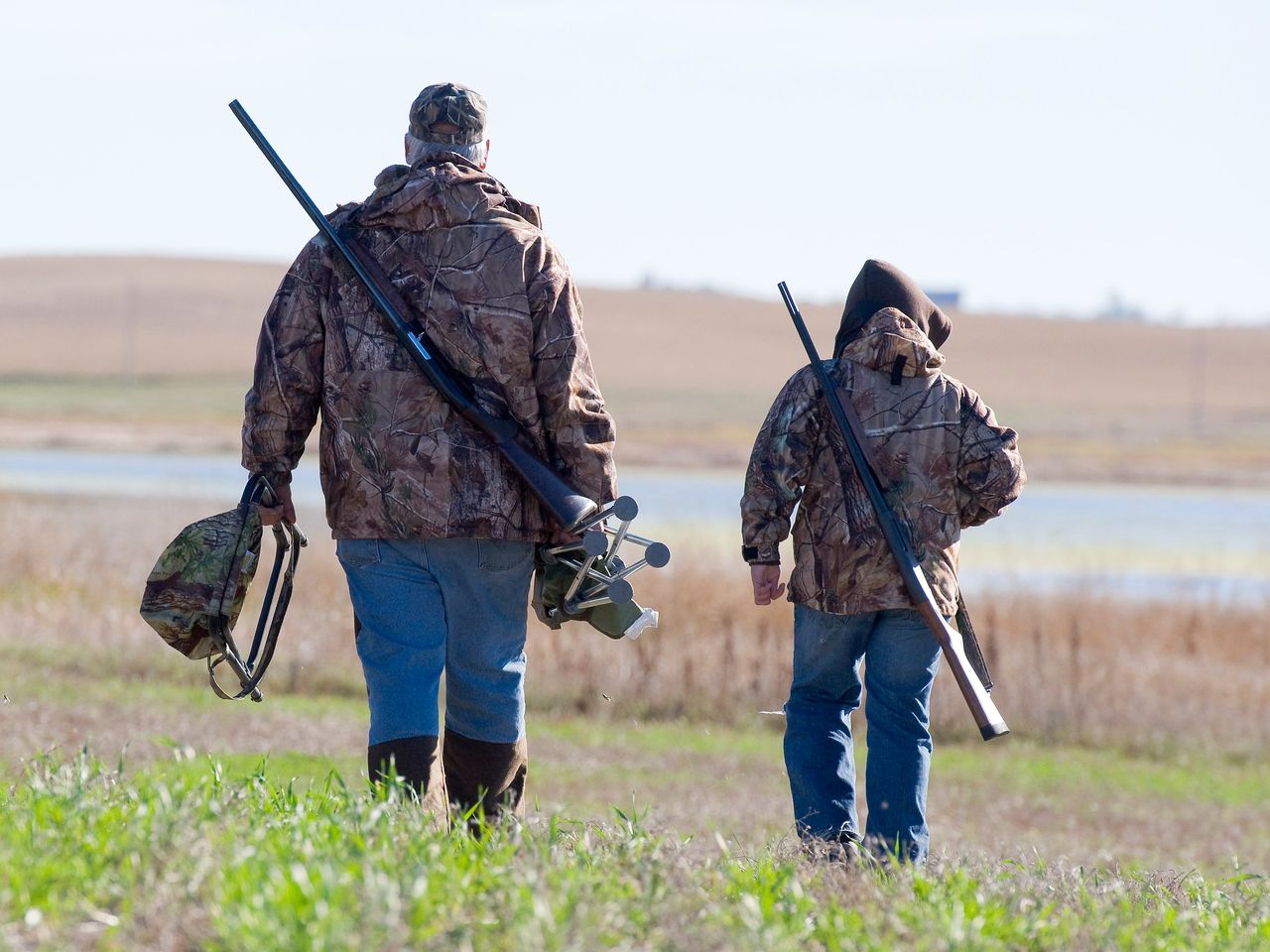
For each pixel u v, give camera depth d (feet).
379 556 45.21
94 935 32.09
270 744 87.04
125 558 149.89
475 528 44.83
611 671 116.67
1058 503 357.82
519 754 47.44
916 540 50.80
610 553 46.42
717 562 144.36
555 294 45.50
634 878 38.75
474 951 32.24
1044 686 117.70
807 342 52.11
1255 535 282.77
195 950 31.55
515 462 44.78
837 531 51.16
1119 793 98.68
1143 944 38.78
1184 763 109.50
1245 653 133.18
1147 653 128.57
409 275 45.16
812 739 52.08
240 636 119.96
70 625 118.83
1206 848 83.76
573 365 45.44
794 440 51.31
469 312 44.91
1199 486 436.35
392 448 44.73
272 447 46.16
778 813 80.84
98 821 38.22
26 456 414.62
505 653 46.47
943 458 51.19
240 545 46.34
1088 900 42.27
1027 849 75.46
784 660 119.75
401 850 38.04
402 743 44.37
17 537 147.54
